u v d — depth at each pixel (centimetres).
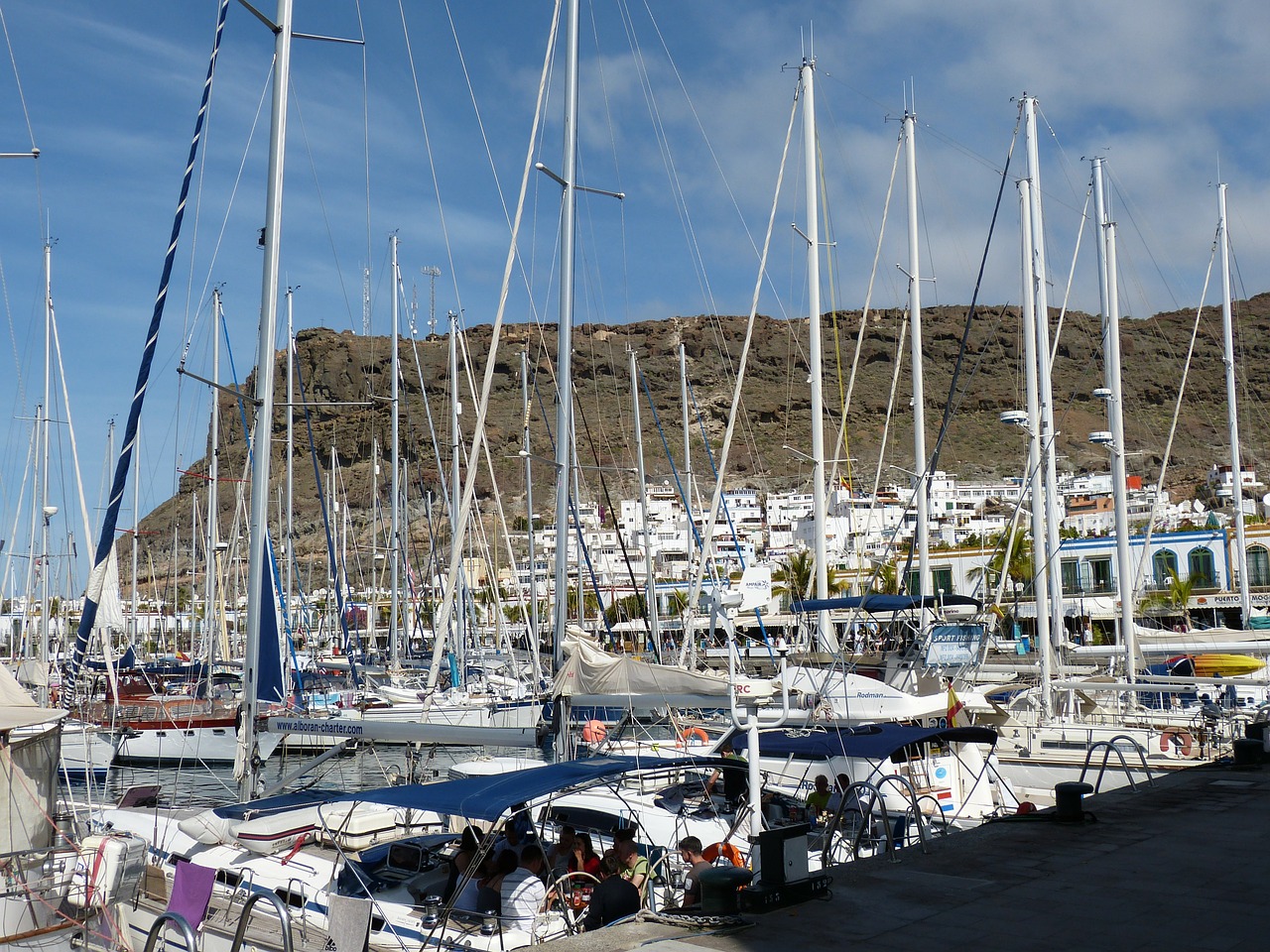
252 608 1530
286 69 1616
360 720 1501
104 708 2766
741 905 817
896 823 1403
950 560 6938
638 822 1344
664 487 13512
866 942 725
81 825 1423
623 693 1572
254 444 1555
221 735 2897
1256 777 1430
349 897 1017
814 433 2603
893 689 1942
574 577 5566
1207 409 18762
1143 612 5631
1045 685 2517
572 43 1972
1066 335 19238
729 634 1184
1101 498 10688
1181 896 829
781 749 1395
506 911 1077
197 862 1337
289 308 3884
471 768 1995
